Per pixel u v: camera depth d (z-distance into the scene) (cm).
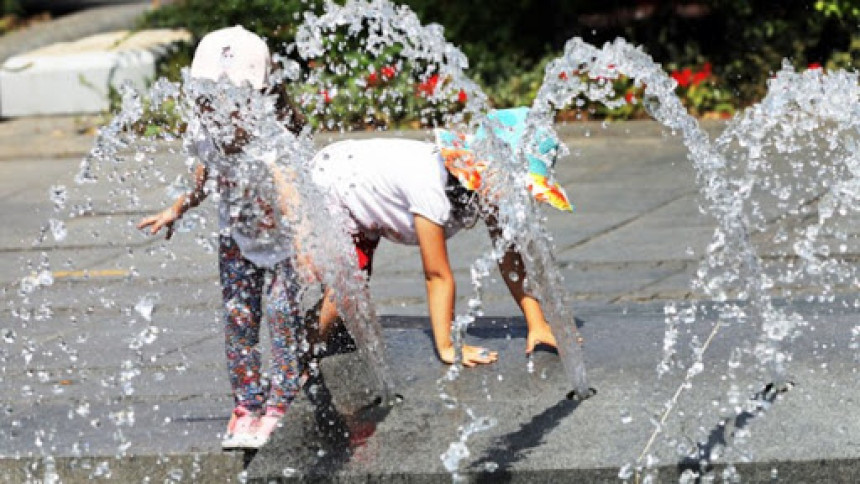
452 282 1079
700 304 1435
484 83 3241
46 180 2589
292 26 2920
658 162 2509
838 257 1720
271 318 1017
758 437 915
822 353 1078
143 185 2294
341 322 1170
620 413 965
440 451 920
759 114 1130
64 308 1600
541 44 3500
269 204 1005
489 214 1061
